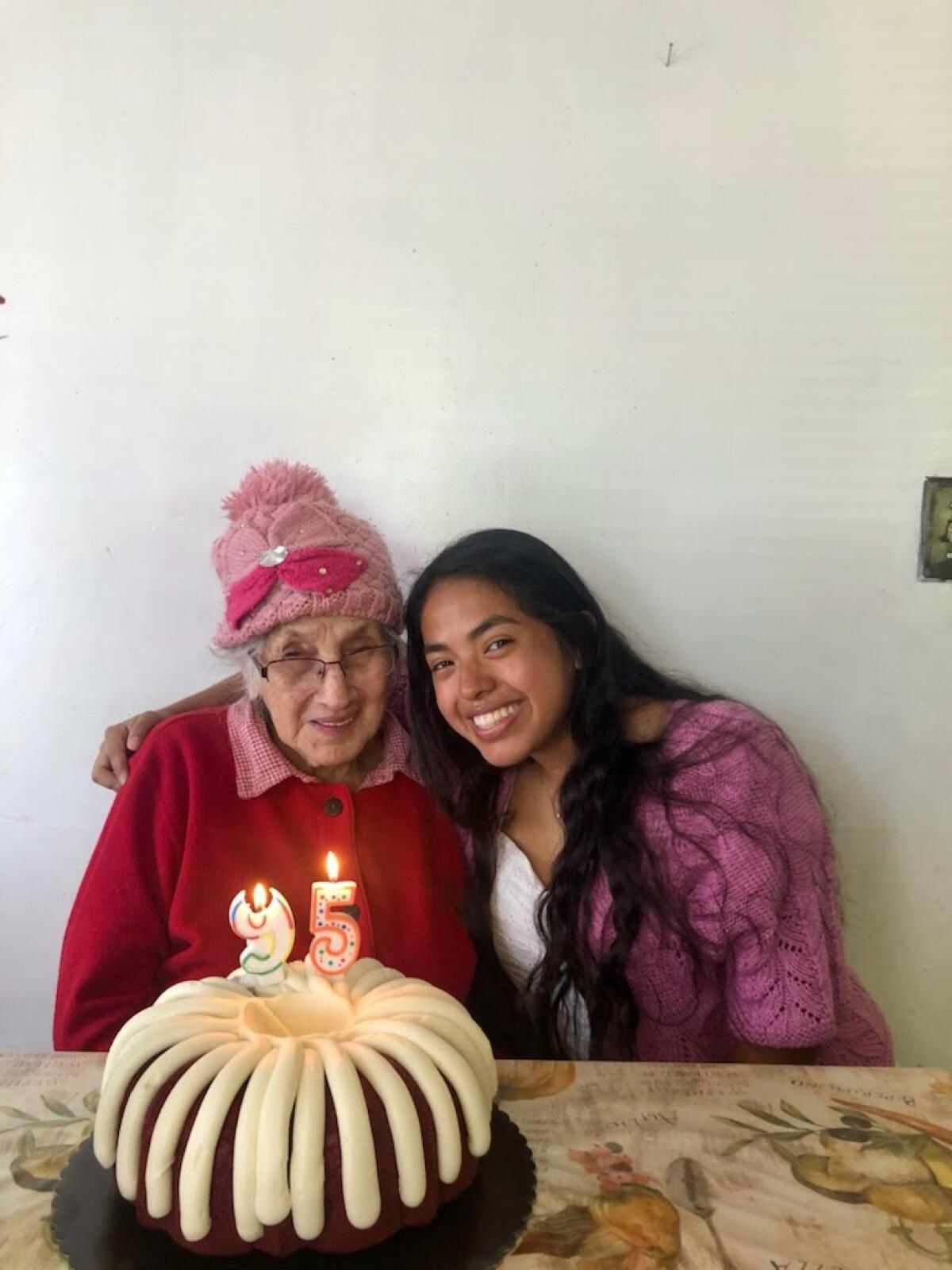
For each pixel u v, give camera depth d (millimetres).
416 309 1431
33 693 1502
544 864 1228
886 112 1389
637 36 1393
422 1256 642
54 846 1519
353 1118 642
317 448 1452
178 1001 764
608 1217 684
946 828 1456
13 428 1468
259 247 1436
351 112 1416
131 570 1478
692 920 1090
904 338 1406
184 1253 647
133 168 1437
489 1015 1249
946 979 1474
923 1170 741
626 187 1406
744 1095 859
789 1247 655
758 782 1100
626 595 1444
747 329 1414
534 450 1438
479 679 1114
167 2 1420
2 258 1450
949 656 1437
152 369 1453
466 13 1399
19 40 1432
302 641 1160
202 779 1185
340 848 1180
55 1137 784
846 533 1427
